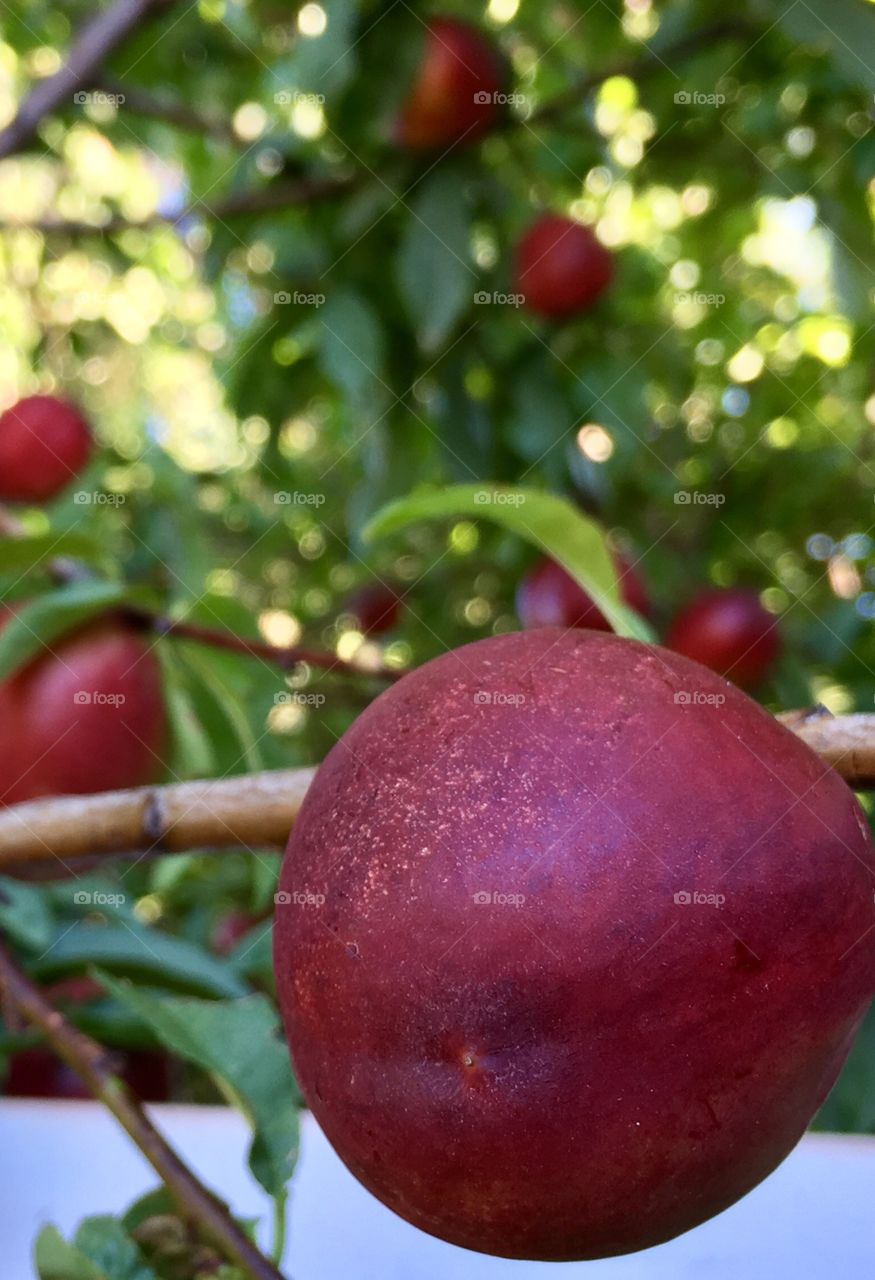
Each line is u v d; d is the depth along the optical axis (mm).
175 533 774
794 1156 297
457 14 719
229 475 1023
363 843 192
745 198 792
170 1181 254
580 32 745
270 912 458
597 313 741
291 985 201
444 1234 204
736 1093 183
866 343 807
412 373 743
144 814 269
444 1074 182
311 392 807
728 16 668
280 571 1007
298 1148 256
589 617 497
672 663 207
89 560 437
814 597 733
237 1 738
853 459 806
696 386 878
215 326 1061
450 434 735
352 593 871
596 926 177
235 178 755
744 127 732
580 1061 178
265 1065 264
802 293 902
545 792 183
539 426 727
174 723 435
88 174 977
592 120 740
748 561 807
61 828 275
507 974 177
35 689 395
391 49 647
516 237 742
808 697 594
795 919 185
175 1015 267
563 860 179
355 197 690
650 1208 189
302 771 266
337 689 695
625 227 921
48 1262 245
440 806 187
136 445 985
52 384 984
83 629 406
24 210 953
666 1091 180
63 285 988
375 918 186
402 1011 183
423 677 213
